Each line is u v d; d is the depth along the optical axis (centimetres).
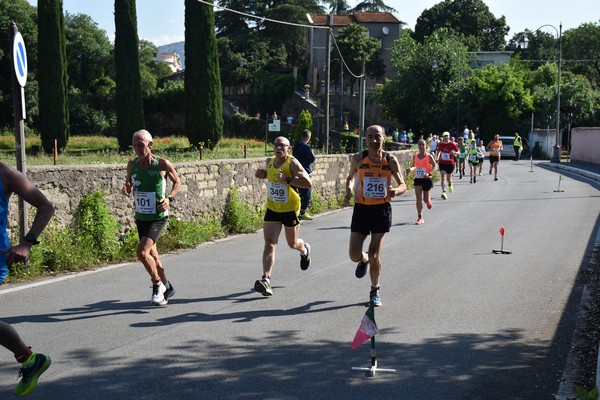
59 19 4338
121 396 480
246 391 492
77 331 636
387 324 669
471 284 842
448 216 1548
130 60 4459
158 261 743
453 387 504
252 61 8612
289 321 678
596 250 1080
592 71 9219
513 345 605
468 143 2823
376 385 506
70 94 7219
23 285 823
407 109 6450
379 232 733
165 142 5203
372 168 725
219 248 1120
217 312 711
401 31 8831
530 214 1573
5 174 410
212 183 1270
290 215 799
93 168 998
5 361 549
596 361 561
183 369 537
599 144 3975
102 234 990
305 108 7725
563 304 747
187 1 4338
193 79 4375
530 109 5956
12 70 888
